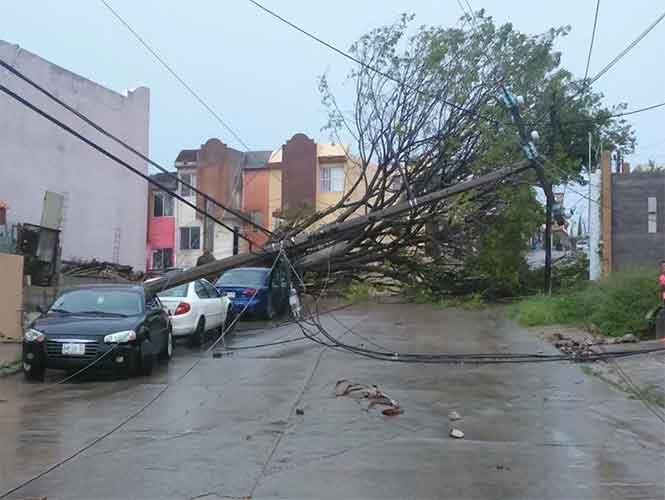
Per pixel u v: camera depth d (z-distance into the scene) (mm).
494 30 26297
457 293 29094
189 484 6770
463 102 26203
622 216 24594
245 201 50094
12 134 29359
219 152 49312
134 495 6457
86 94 33469
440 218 26828
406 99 26609
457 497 6422
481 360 14438
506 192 26516
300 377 12758
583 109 32281
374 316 23875
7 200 29109
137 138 37062
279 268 23312
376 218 24109
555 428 9047
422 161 26938
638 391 11211
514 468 7312
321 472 7164
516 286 28344
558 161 27203
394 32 26391
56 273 24094
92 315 13352
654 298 18312
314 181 47625
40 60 30719
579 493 6531
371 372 13281
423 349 16141
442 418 9617
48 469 7238
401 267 28922
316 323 19031
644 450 8023
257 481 6863
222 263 20547
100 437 8555
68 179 32469
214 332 19125
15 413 9922
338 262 27578
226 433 8766
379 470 7230
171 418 9602
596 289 20344
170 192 15812
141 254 37812
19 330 16859
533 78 26547
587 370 13211
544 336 17906
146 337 12984
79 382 12414
